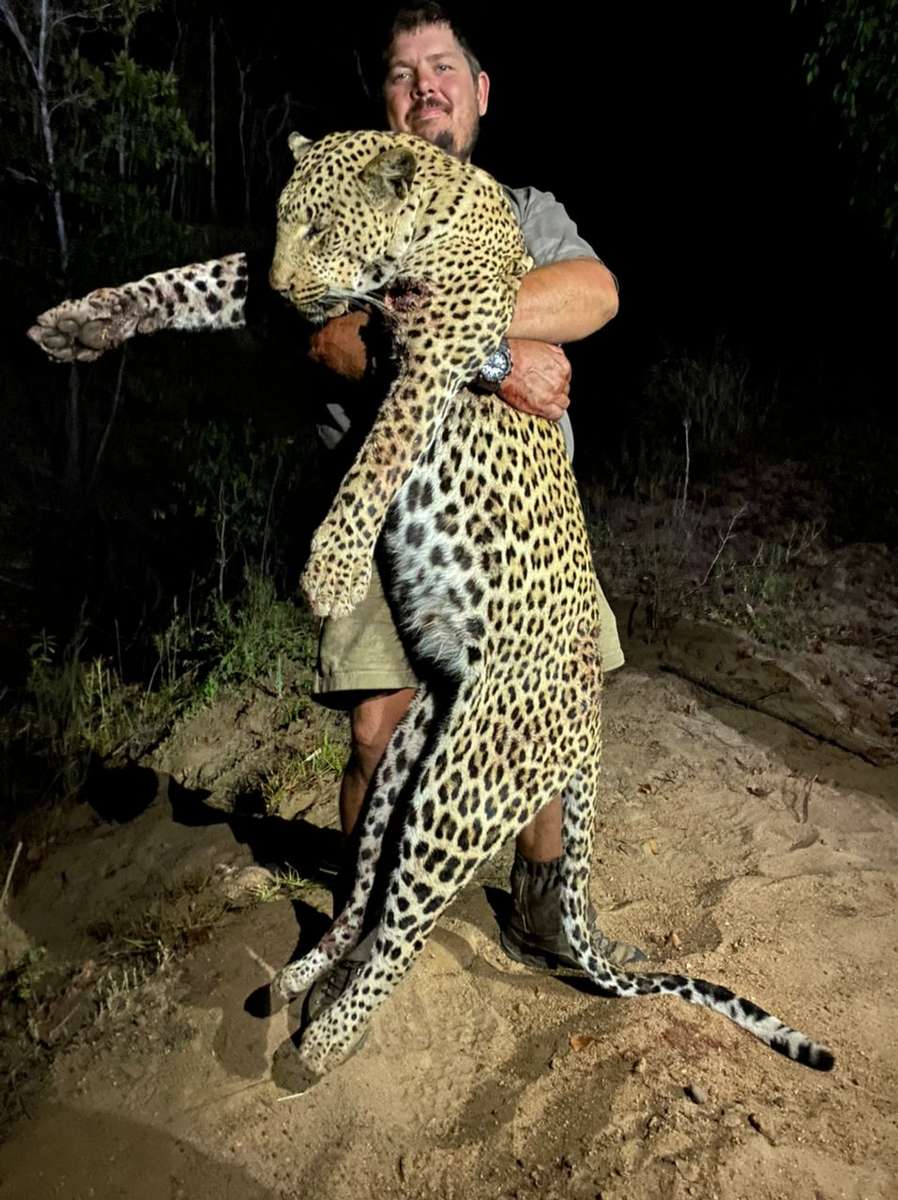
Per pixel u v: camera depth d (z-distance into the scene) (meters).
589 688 2.99
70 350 2.70
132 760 4.78
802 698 5.35
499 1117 3.00
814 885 3.97
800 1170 2.84
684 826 4.29
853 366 8.99
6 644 5.46
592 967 3.22
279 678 5.03
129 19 6.91
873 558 6.61
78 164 6.46
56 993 3.51
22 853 4.21
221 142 11.78
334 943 3.22
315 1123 2.99
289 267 2.58
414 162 2.50
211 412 7.64
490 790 2.84
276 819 4.29
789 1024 3.33
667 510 7.05
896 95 7.06
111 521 6.50
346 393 2.95
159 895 3.85
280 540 6.04
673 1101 2.99
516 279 2.65
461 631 2.84
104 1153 2.94
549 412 2.76
